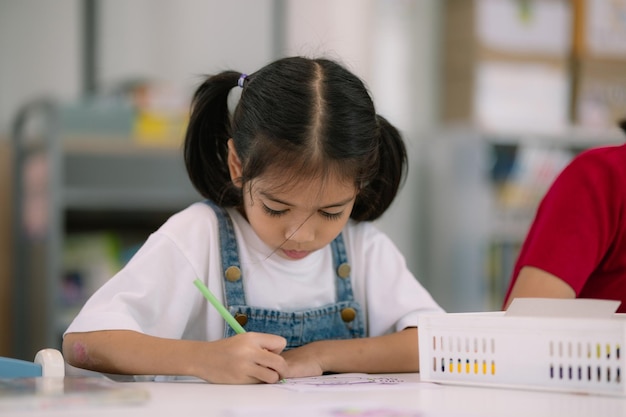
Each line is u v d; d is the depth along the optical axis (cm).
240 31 543
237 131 168
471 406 121
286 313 182
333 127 158
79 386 128
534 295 183
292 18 545
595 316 138
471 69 502
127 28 518
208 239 181
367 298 192
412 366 177
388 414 112
